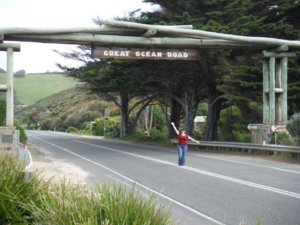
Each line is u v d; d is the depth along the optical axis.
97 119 82.38
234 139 38.62
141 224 4.85
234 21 29.52
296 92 29.47
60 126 99.00
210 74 33.06
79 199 5.25
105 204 5.00
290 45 27.05
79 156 26.30
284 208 9.93
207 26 28.31
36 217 5.26
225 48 27.00
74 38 23.89
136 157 25.17
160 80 36.97
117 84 43.06
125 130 55.22
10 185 5.83
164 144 40.88
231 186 13.39
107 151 30.88
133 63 35.12
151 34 24.50
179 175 16.30
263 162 21.72
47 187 6.09
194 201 10.93
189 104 38.38
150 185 13.70
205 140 35.81
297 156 23.19
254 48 27.53
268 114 27.88
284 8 30.48
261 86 29.39
